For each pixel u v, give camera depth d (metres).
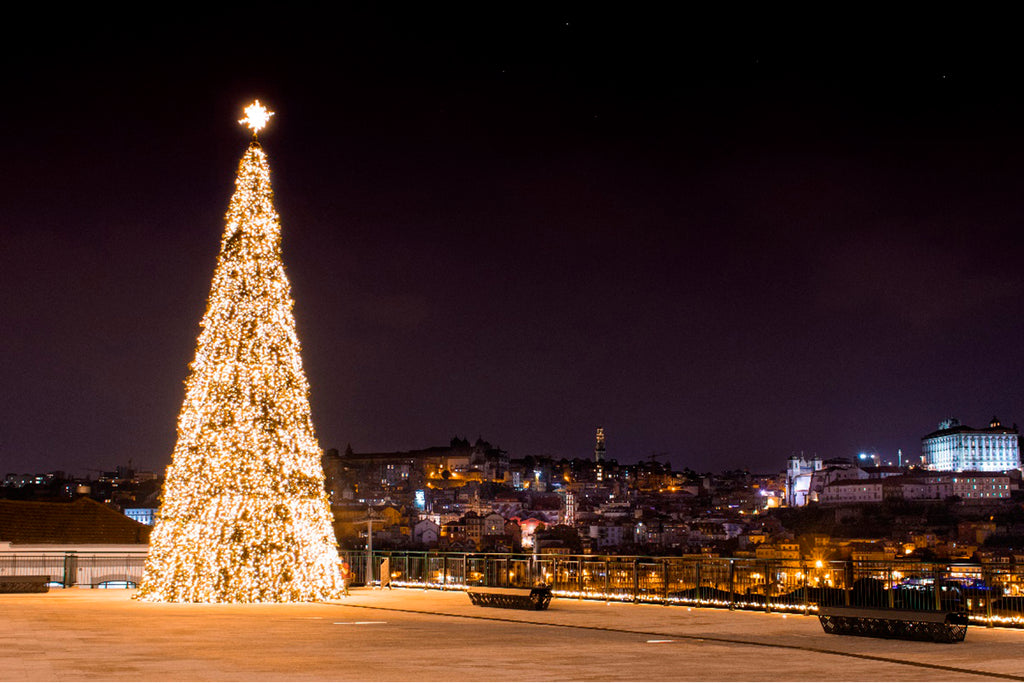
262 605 29.25
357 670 14.11
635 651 16.98
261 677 13.27
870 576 25.36
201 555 30.50
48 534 50.38
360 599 32.09
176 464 31.75
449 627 21.80
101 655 15.65
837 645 18.23
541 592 27.31
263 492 31.22
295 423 32.41
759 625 22.70
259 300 32.59
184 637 18.86
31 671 13.59
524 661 15.39
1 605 28.55
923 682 13.34
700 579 29.20
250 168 33.53
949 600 23.41
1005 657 16.38
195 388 32.22
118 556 45.53
